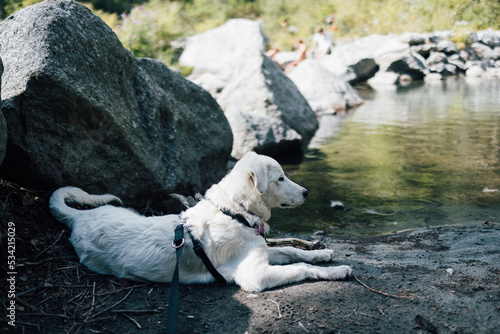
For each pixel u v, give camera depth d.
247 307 1.47
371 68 8.73
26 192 1.85
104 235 1.67
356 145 3.99
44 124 1.79
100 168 1.96
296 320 1.39
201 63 8.77
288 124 4.47
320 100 5.79
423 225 2.33
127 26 7.49
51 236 1.75
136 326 1.38
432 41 9.14
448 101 5.85
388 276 1.66
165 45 9.20
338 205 2.62
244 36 9.16
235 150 3.75
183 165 2.34
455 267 1.72
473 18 10.34
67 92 1.77
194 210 1.71
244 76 4.69
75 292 1.53
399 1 11.18
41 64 1.74
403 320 1.38
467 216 2.40
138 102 2.21
